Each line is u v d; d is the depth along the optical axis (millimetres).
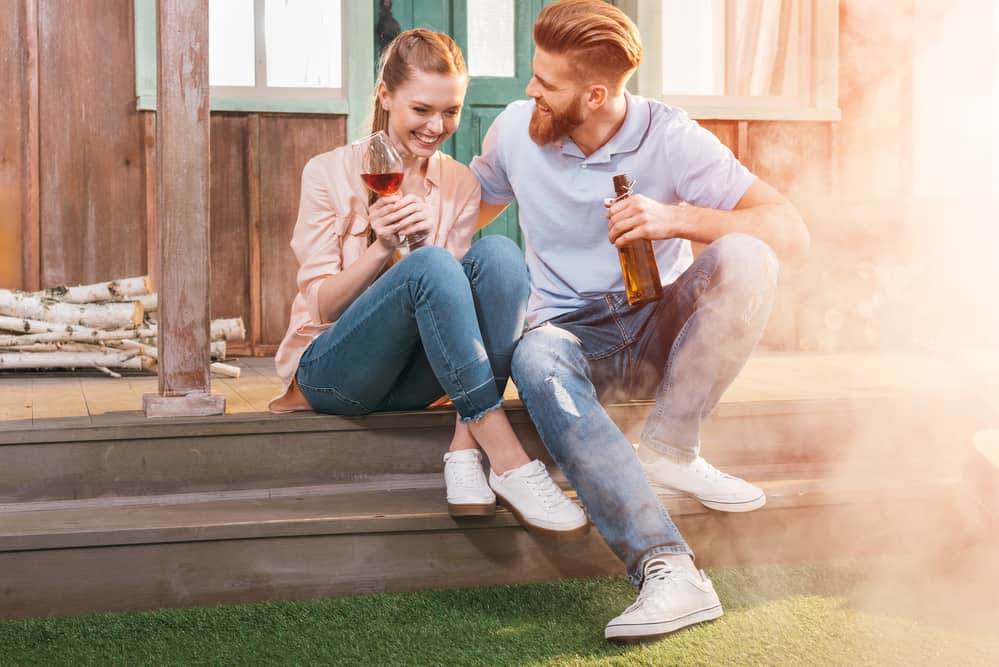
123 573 1761
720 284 1807
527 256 2156
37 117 3662
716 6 4293
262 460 2033
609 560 1953
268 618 1729
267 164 3838
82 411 2213
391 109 1988
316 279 2010
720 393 1898
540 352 1812
